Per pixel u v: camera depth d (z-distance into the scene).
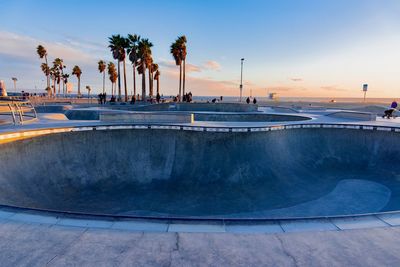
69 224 3.35
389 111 18.80
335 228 3.35
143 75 32.28
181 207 8.80
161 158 11.64
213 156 11.61
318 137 13.87
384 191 9.88
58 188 9.63
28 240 2.94
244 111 24.03
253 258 2.66
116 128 11.77
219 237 3.08
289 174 11.52
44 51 55.50
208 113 18.64
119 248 2.81
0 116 15.89
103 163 11.08
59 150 10.52
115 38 32.91
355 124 13.71
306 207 8.73
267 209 8.62
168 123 13.52
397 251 2.80
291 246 2.90
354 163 12.72
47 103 30.36
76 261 2.56
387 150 12.58
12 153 9.20
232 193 9.84
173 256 2.67
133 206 8.87
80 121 13.86
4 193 8.14
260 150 12.16
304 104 37.94
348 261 2.62
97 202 9.12
